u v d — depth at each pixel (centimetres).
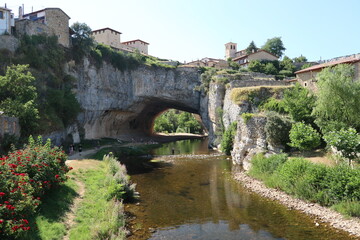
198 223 1376
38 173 1245
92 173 2173
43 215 1138
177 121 10450
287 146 2389
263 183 2050
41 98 3142
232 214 1492
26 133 2453
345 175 1447
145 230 1288
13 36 3225
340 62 3156
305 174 1688
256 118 2784
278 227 1300
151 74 6100
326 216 1381
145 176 2552
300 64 7038
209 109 5284
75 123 4216
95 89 4825
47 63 3566
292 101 2533
